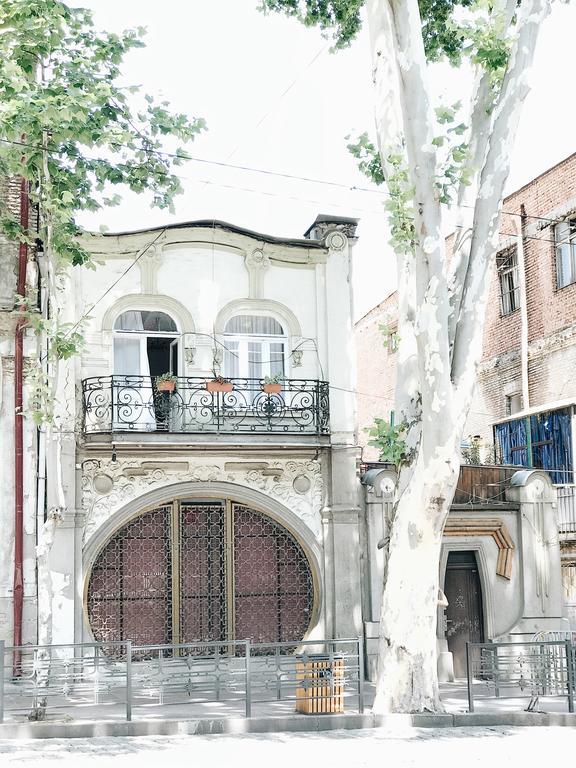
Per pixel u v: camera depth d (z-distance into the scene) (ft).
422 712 44.91
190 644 44.57
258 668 58.39
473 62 42.78
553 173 80.84
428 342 43.14
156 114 47.19
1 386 55.26
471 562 64.23
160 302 59.98
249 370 61.87
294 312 62.69
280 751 37.40
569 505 73.46
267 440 58.70
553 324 79.61
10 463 55.01
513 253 86.48
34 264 55.88
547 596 64.13
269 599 60.29
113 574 57.57
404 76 43.14
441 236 43.27
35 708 42.91
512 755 36.83
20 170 44.80
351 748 38.27
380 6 48.06
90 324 58.23
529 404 81.97
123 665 55.93
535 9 44.09
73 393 56.59
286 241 62.80
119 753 36.99
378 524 62.08
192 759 35.42
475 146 45.52
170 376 57.31
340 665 45.96
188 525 59.41
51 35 43.06
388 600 46.03
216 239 61.52
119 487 57.67
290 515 60.64
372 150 49.90
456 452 43.73
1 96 40.60
